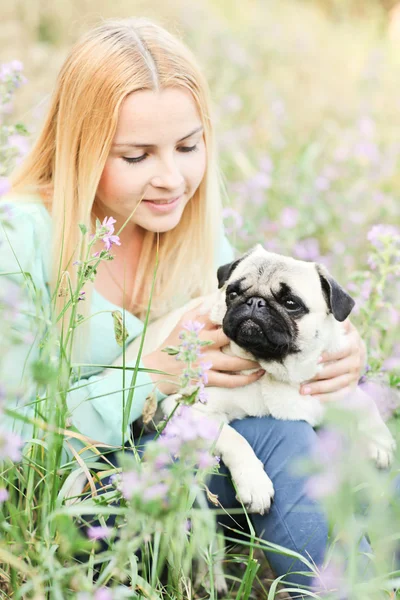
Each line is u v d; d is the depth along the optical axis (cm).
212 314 312
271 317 281
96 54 297
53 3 848
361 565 240
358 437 197
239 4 1150
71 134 300
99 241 316
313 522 254
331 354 301
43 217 306
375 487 195
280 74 886
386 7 1350
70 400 281
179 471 181
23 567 194
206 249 349
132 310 340
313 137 736
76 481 263
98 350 311
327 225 571
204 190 338
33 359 274
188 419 182
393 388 328
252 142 680
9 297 208
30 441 228
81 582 182
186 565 218
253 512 260
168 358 296
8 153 335
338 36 1143
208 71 773
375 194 585
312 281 295
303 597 247
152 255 340
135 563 215
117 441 283
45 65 732
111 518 266
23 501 255
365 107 786
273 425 283
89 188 297
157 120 291
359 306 359
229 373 304
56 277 297
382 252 348
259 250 319
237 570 300
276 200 575
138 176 298
